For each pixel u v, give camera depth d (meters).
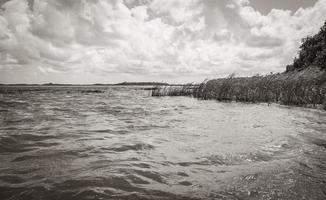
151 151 4.91
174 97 26.72
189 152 4.82
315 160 4.13
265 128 7.26
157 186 3.20
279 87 16.89
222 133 6.68
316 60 19.11
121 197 2.86
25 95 30.47
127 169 3.81
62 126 7.80
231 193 2.98
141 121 9.10
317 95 13.26
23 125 7.91
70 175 3.53
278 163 4.03
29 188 3.08
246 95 18.80
